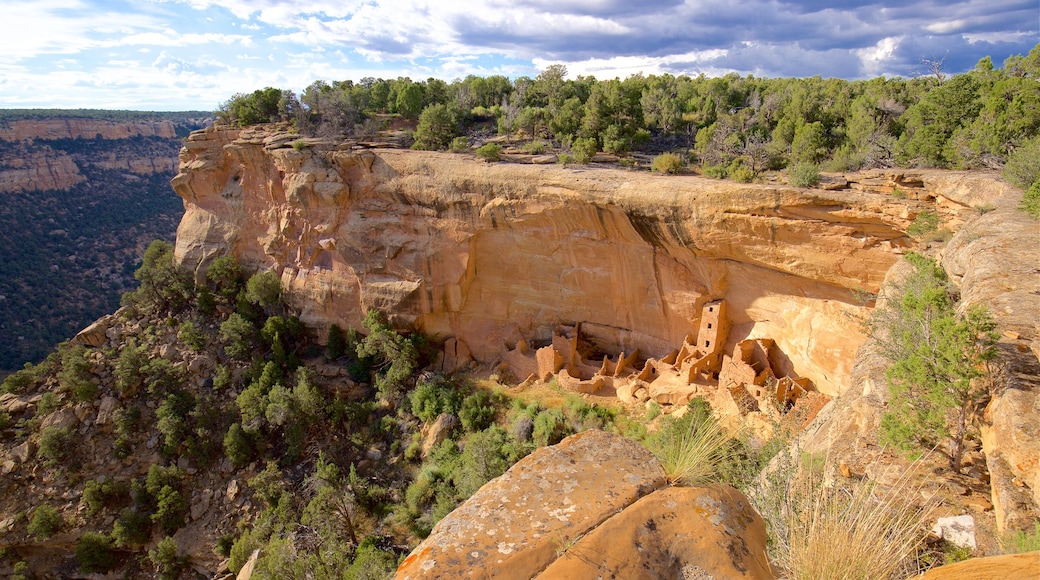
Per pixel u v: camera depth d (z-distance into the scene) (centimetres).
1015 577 270
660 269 3067
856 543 403
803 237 2477
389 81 6016
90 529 3172
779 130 3531
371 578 2233
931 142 2705
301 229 4053
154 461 3434
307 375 3766
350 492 2952
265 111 4662
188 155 4447
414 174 3503
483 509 406
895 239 2294
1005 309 973
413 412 3475
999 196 1809
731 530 383
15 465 3306
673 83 5706
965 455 812
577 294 3419
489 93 6156
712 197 2586
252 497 3250
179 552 3091
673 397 2841
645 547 366
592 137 3994
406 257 3650
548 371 3312
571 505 402
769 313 2848
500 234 3403
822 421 1140
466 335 3812
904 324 1148
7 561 3122
